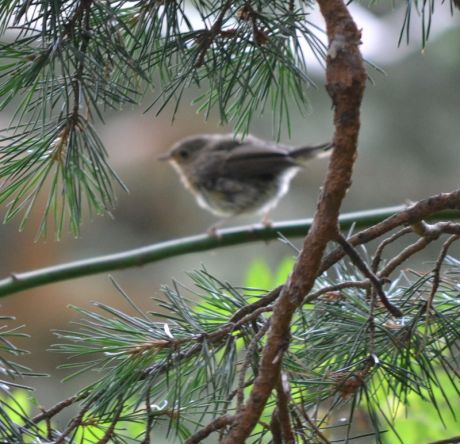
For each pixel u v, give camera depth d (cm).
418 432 512
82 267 686
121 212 1363
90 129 385
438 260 367
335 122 302
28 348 1301
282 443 344
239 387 317
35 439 346
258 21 391
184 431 368
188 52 390
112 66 380
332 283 401
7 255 1329
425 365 365
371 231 360
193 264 1279
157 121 1380
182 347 364
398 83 1091
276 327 311
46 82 368
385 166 1121
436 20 1056
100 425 374
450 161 1112
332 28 303
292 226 746
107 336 368
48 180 1304
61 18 366
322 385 350
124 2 384
